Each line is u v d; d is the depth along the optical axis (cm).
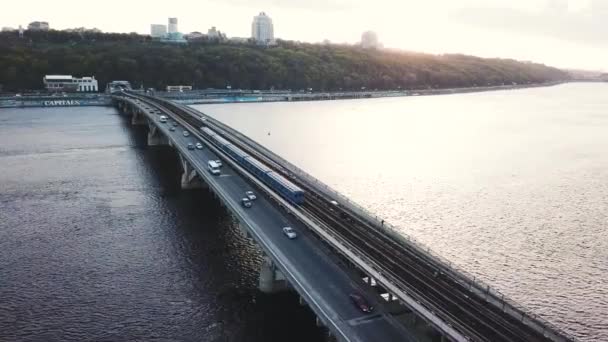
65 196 12800
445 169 16888
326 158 18462
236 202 9456
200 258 9094
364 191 14088
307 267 6731
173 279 8275
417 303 5369
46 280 8256
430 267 6569
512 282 8512
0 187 13562
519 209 12469
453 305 5588
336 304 5841
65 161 16712
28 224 10775
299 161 17838
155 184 13962
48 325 6981
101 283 8156
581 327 7225
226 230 10475
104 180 14338
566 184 14962
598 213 12175
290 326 6938
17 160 16812
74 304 7519
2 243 9756
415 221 11556
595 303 7862
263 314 7231
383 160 18250
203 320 7094
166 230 10450
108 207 11925
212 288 7981
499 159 18650
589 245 10119
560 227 11169
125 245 9662
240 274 8469
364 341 5147
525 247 10000
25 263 8888
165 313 7275
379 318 5600
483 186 14688
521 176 15975
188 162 13188
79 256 9175
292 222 8431
